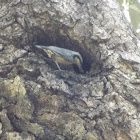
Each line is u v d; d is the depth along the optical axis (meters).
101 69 8.02
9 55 7.83
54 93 7.69
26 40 7.98
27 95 7.64
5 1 8.05
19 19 7.95
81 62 8.19
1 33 7.91
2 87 7.70
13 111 7.64
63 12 8.02
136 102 7.68
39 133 7.61
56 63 8.05
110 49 7.98
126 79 7.79
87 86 7.82
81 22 8.09
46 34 8.19
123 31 8.15
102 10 8.21
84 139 7.59
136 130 7.54
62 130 7.64
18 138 7.53
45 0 8.04
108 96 7.70
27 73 7.76
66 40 8.26
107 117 7.62
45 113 7.68
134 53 8.01
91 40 8.05
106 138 7.59
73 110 7.66
